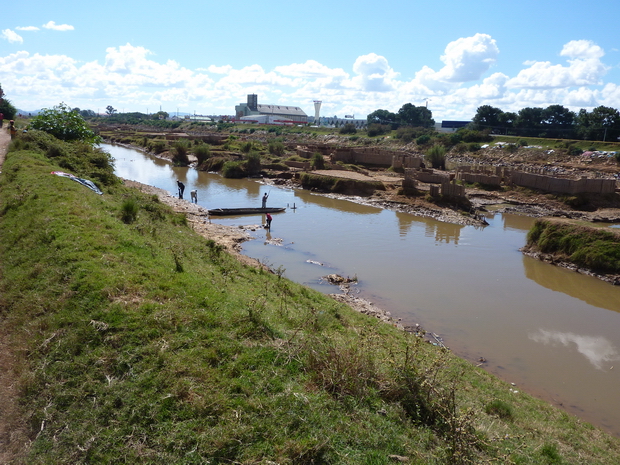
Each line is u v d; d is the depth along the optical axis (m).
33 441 6.55
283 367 8.77
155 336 8.89
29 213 15.61
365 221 43.41
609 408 14.69
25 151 28.00
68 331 8.80
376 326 16.77
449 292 25.19
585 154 85.62
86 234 13.48
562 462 9.02
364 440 7.14
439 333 19.86
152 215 23.61
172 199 47.06
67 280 10.55
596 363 17.81
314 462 6.54
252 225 39.03
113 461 6.32
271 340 9.66
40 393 7.39
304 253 31.55
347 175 63.84
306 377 8.59
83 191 20.11
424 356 11.12
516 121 124.81
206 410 7.23
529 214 49.16
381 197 54.25
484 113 130.38
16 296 10.34
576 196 50.50
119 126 196.12
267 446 6.72
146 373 7.84
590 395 15.43
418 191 52.97
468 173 62.41
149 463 6.30
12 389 7.50
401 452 7.09
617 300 25.17
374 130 146.12
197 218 39.41
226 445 6.65
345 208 50.00
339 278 26.00
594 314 23.00
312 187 61.59
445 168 80.50
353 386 8.58
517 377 16.39
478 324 21.05
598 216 46.09
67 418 6.95
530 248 34.69
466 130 115.94
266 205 49.88
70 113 42.53
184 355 8.46
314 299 18.38
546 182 54.06
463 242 36.88
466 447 7.18
